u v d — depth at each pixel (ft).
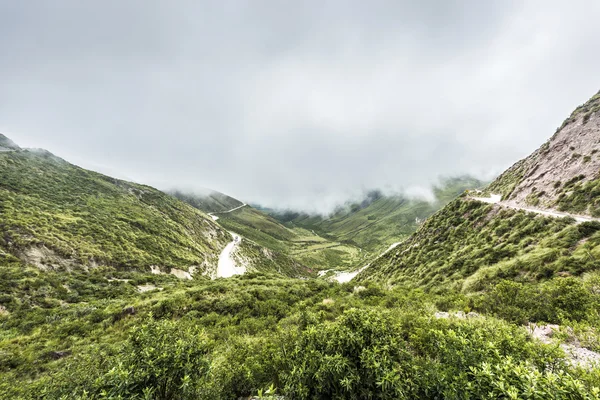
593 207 88.07
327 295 90.58
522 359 17.74
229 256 370.12
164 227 299.79
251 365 23.52
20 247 136.26
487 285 70.28
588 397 12.11
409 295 68.23
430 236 154.30
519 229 99.55
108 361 19.60
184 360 18.75
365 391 16.15
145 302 93.56
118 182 379.14
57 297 113.60
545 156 141.79
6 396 32.60
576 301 35.40
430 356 22.02
